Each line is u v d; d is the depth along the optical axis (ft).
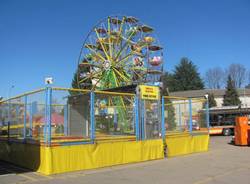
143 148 51.85
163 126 55.93
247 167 45.65
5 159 52.49
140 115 52.08
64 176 39.65
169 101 61.11
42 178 38.52
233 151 65.41
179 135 59.57
